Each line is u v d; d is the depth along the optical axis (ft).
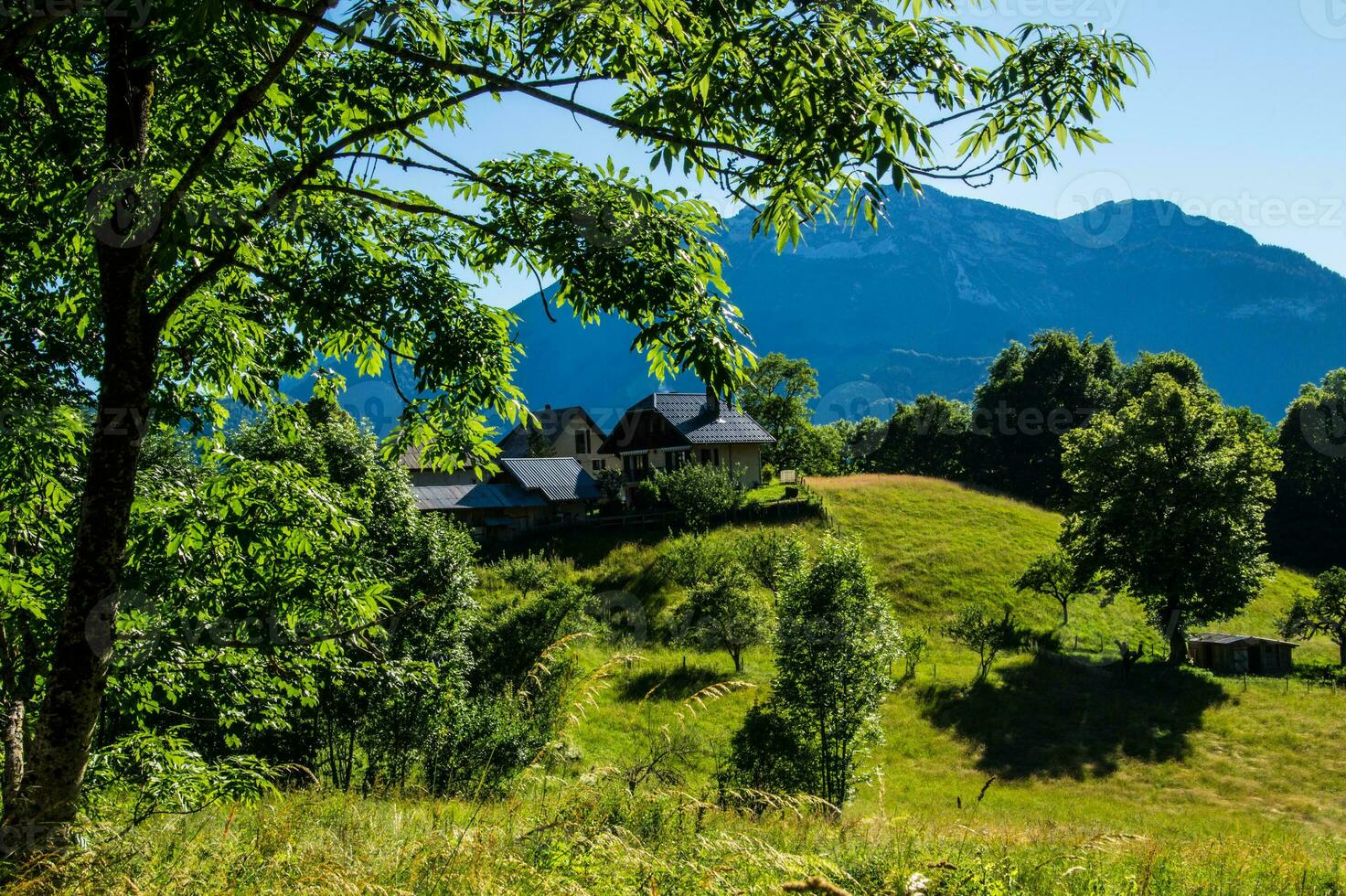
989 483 275.59
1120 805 83.25
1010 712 111.04
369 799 32.65
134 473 17.33
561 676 17.72
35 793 15.97
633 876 12.57
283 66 15.52
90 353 25.53
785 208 15.85
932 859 17.72
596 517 189.57
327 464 65.10
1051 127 16.46
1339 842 38.09
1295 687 122.01
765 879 12.61
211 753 47.57
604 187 17.94
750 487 223.51
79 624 16.55
